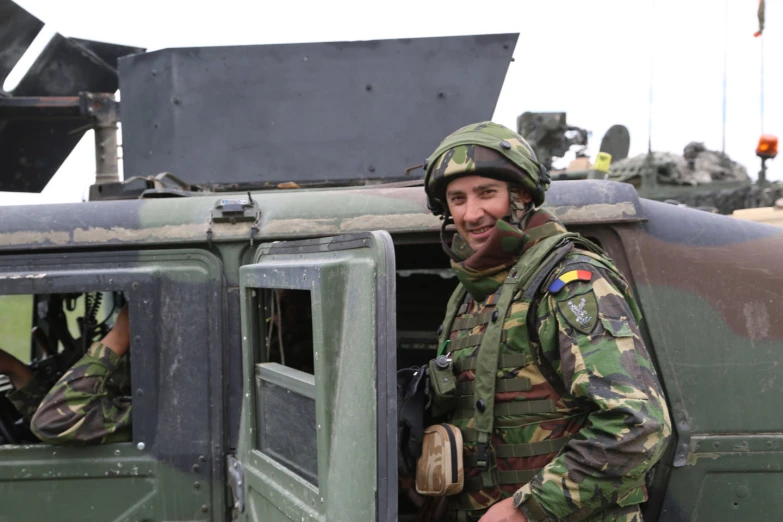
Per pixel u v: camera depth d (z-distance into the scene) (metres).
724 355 2.08
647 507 2.10
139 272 2.18
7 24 3.72
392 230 2.15
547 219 1.67
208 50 3.23
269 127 3.23
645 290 2.10
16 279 2.16
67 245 2.18
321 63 3.22
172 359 2.19
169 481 2.18
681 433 2.04
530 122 6.26
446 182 1.66
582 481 1.35
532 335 1.55
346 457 1.54
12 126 3.93
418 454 1.65
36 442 2.39
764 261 2.11
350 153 3.23
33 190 4.10
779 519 2.05
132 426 2.22
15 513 2.18
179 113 3.24
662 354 2.07
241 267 2.14
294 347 2.45
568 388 1.45
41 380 2.65
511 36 3.21
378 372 1.44
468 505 1.64
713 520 2.06
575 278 1.48
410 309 3.21
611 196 2.12
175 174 3.25
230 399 2.21
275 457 1.97
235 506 2.15
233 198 2.24
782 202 3.50
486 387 1.58
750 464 2.05
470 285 1.68
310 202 2.21
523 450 1.55
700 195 6.44
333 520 1.57
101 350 2.22
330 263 1.65
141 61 3.32
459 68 3.22
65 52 3.95
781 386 2.06
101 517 2.18
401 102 3.22
